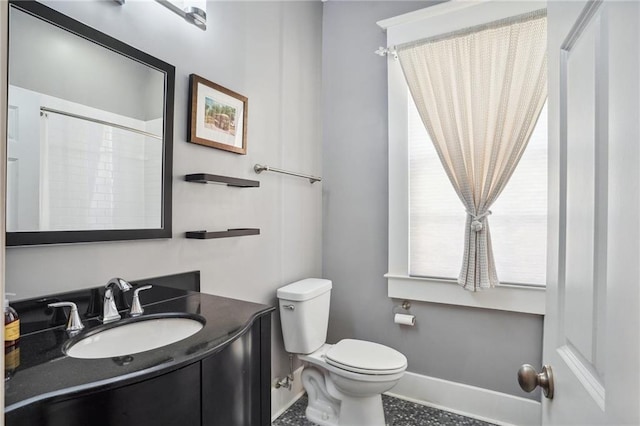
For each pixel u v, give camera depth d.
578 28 0.61
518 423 1.88
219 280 1.64
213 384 0.92
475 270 1.88
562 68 0.69
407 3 2.20
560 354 0.68
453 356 2.05
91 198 1.13
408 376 2.17
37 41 1.00
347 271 2.38
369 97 2.33
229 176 1.70
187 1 1.45
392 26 2.18
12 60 0.95
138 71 1.27
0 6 0.40
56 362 0.78
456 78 1.97
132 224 1.25
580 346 0.58
